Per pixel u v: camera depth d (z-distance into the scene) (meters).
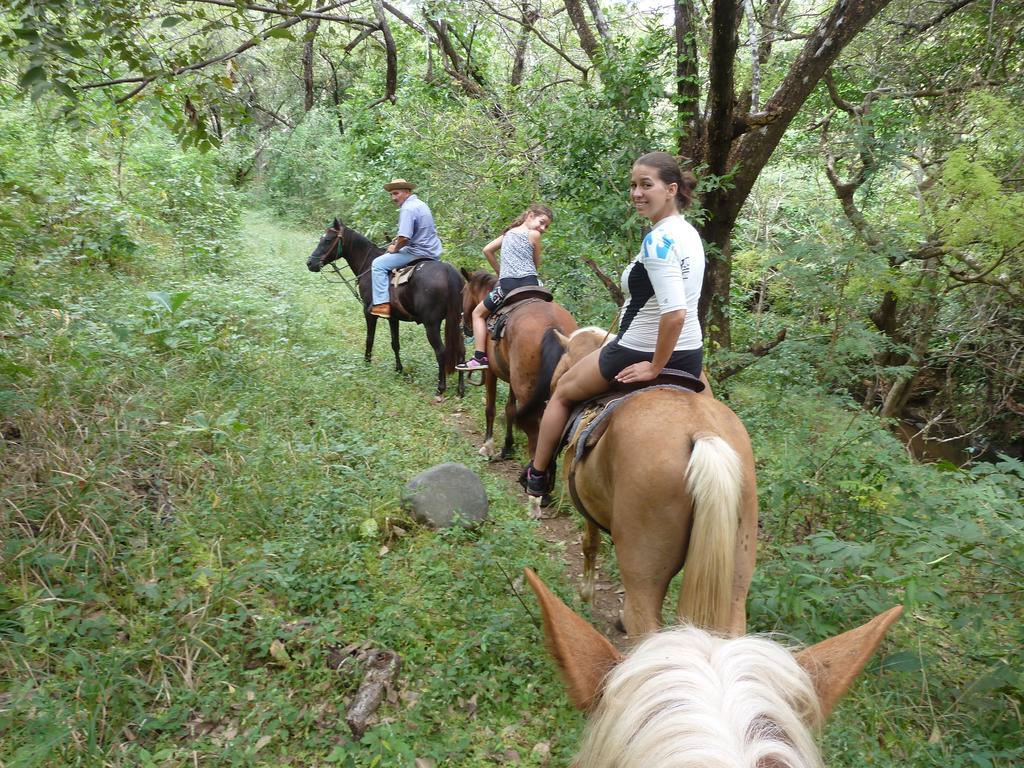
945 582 3.89
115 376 5.62
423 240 8.48
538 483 3.84
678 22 8.36
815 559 4.06
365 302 8.74
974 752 3.01
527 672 3.53
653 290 3.16
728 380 7.89
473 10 10.91
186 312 7.54
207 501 4.60
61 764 2.76
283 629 3.63
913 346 9.62
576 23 10.23
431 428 6.95
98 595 3.59
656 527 2.71
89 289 7.84
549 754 3.07
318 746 3.03
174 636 3.42
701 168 7.50
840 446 5.12
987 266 8.49
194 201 12.70
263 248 14.38
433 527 4.82
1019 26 9.90
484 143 10.44
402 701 3.30
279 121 21.92
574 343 4.22
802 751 0.91
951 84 10.14
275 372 6.98
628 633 2.80
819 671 1.25
